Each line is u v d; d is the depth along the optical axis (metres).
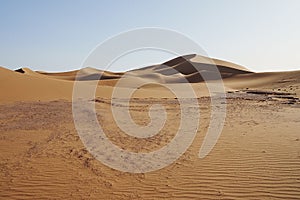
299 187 5.17
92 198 5.07
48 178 6.10
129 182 5.81
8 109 18.95
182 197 5.01
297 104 22.48
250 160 6.83
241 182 5.53
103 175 6.26
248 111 18.00
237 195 4.98
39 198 5.13
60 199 5.07
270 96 31.83
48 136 10.62
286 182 5.41
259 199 4.80
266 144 8.27
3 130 11.84
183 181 5.75
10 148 8.70
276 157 6.95
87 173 6.40
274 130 10.46
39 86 32.41
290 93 35.19
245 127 11.55
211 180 5.71
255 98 29.48
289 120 13.10
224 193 5.09
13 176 6.23
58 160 7.40
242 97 30.94
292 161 6.58
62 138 10.26
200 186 5.45
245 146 8.20
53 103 22.45
